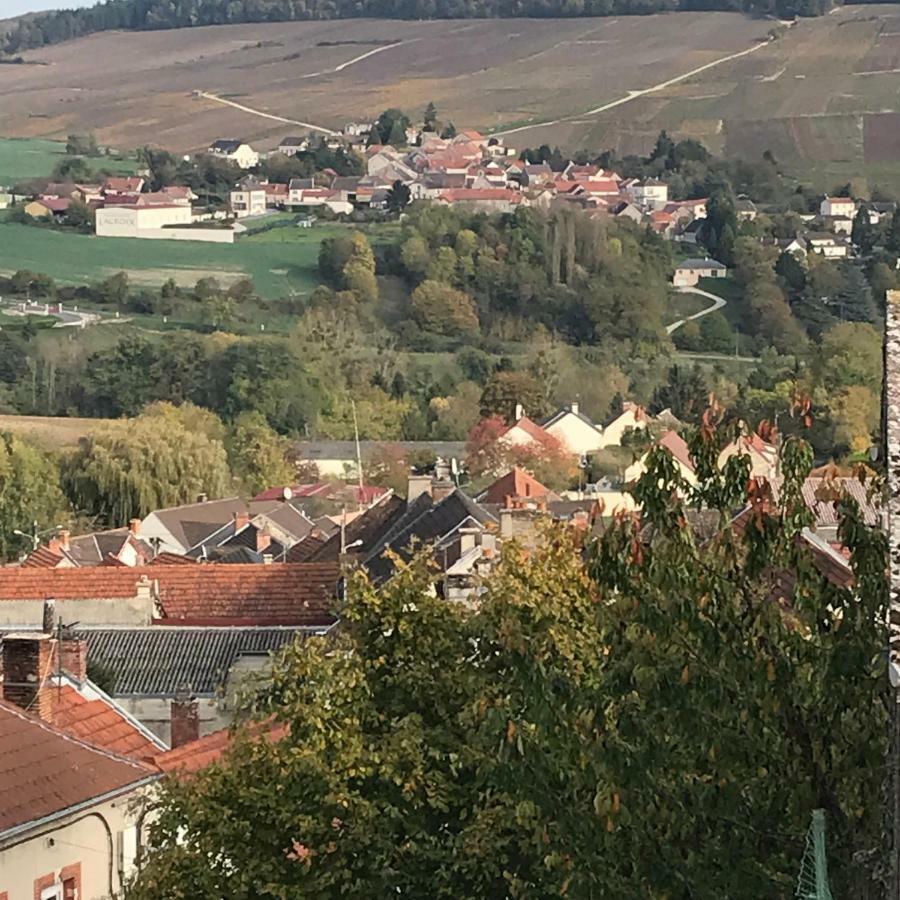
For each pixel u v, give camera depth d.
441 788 25.25
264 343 188.38
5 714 35.34
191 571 67.56
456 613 27.89
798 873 16.64
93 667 54.50
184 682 54.81
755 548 17.80
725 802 17.19
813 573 17.66
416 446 163.75
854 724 17.05
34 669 39.06
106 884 34.62
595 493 113.62
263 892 25.14
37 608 64.69
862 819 16.73
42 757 34.41
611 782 17.33
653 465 17.98
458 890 24.25
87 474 124.75
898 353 15.14
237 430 158.75
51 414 182.75
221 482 128.38
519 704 22.23
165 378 180.50
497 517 79.06
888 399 14.75
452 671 27.25
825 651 17.25
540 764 18.09
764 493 17.97
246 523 114.38
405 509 90.12
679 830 17.27
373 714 26.66
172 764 37.88
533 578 26.77
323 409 176.12
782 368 169.88
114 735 40.50
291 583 67.19
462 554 61.34
